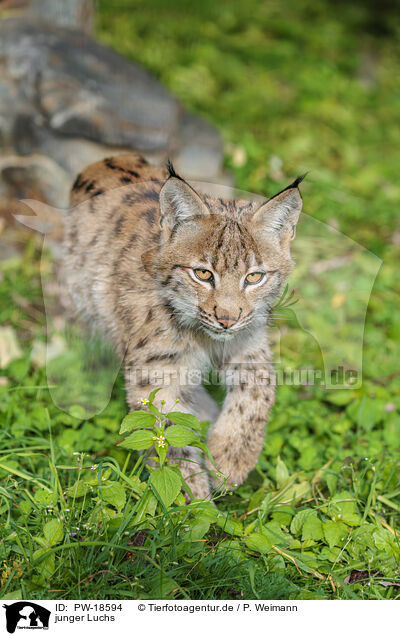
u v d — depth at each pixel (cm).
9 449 352
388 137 812
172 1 997
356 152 748
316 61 933
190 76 802
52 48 563
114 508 313
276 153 694
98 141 525
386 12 1126
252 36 960
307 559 297
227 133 705
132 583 273
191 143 566
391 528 324
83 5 671
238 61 881
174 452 319
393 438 386
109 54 602
